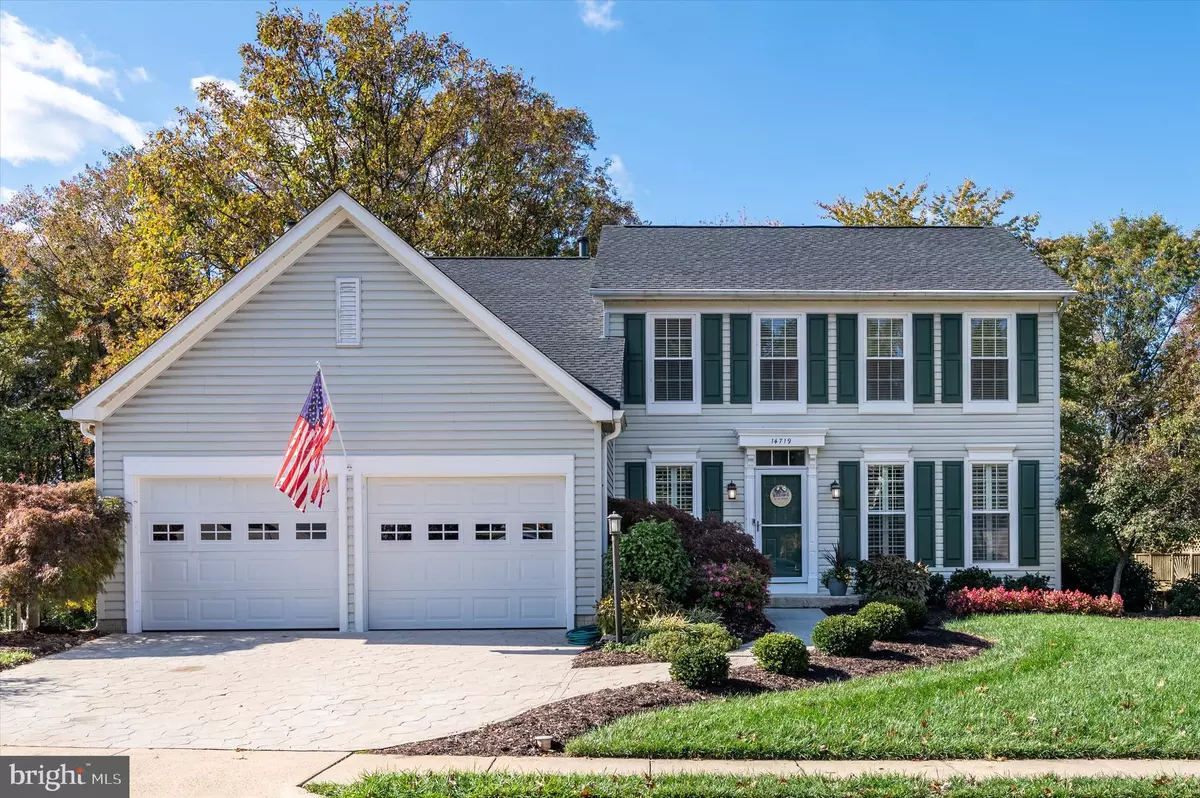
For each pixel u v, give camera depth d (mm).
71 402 31375
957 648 11922
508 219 33812
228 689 10242
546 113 34219
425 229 30312
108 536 13180
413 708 9367
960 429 18516
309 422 12625
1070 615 15258
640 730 8133
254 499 14000
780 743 7734
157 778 7254
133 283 28266
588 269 20797
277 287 13883
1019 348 18562
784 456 18578
